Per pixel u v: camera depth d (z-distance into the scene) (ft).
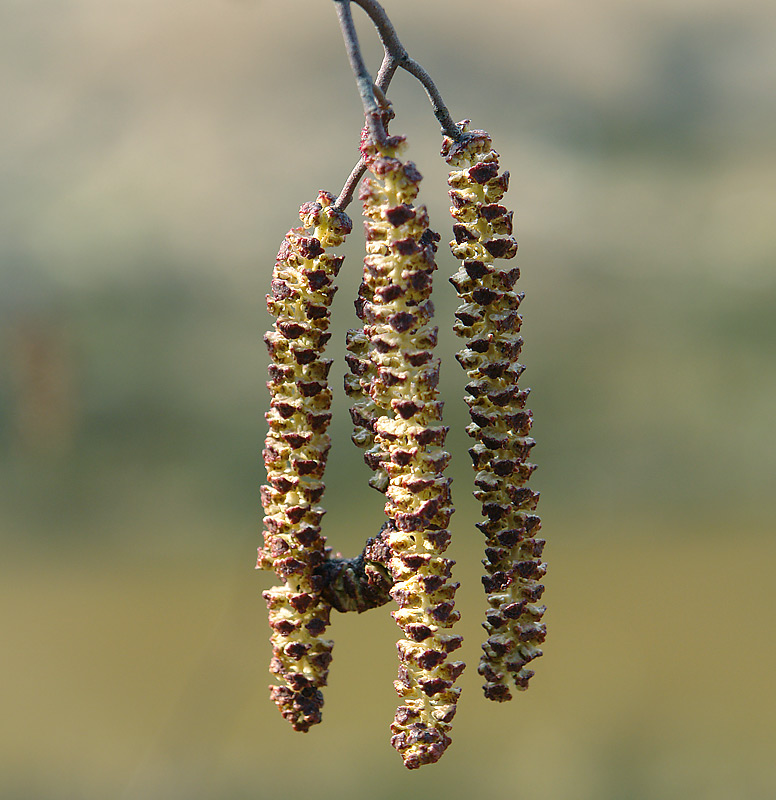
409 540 1.65
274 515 1.69
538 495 1.69
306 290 1.68
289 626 1.69
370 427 1.70
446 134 1.68
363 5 1.65
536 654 1.69
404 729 1.66
